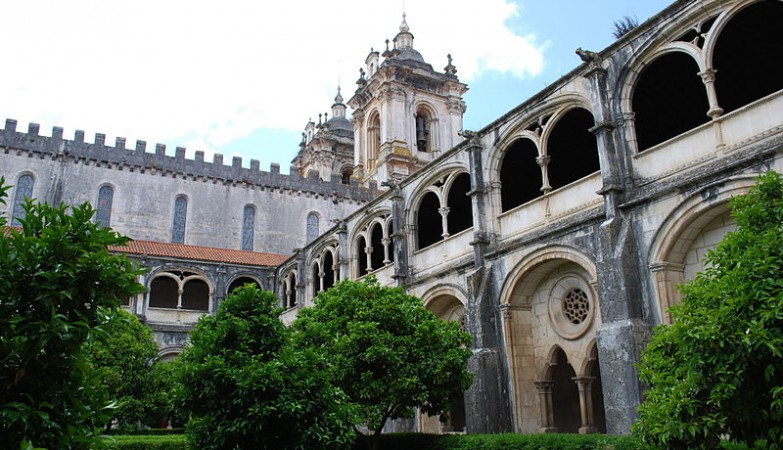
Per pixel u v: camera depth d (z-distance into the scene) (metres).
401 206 32.44
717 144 17.73
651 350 11.12
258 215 57.78
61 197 50.50
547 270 23.59
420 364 19.48
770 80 23.36
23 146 50.19
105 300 7.50
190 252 49.94
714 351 9.55
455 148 28.67
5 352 6.59
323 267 42.38
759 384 9.42
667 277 18.28
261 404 13.87
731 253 10.48
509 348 23.64
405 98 60.62
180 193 55.38
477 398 23.41
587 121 26.83
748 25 20.77
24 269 6.92
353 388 18.92
